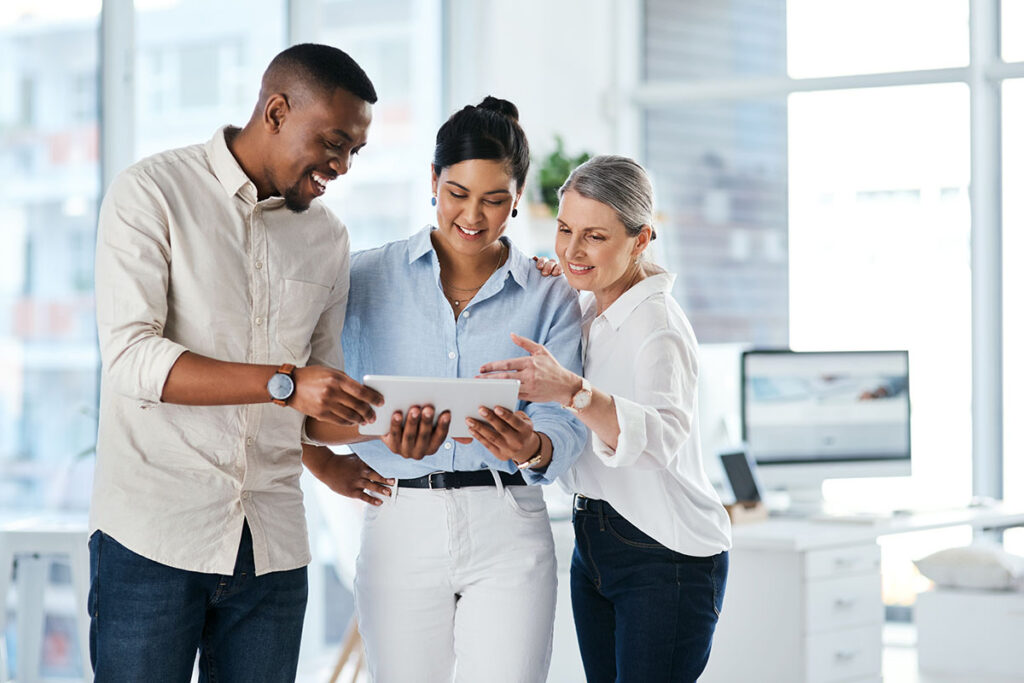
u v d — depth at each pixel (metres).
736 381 4.69
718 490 4.49
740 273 6.56
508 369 2.26
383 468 2.47
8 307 3.86
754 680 3.80
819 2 6.35
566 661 3.85
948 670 5.14
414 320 2.50
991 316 6.00
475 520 2.43
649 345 2.49
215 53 4.57
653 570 2.55
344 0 5.27
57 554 3.78
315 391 2.01
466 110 2.38
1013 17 5.99
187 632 2.12
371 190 5.39
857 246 6.28
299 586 2.27
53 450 4.00
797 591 3.73
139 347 2.00
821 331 6.36
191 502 2.10
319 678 5.00
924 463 6.09
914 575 6.04
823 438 4.64
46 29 3.96
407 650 2.47
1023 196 5.98
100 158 4.11
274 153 2.12
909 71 6.11
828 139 6.34
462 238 2.40
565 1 6.23
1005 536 5.88
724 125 6.59
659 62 6.74
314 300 2.25
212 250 2.12
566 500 4.55
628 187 2.49
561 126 6.21
